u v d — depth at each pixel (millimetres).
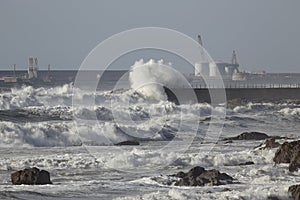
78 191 62344
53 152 95875
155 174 75625
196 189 63812
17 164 82188
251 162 84500
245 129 134375
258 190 61062
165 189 64125
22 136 110375
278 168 77312
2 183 68625
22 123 121062
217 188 64375
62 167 80875
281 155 83125
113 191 62750
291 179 71375
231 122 141500
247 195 59062
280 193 60062
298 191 59844
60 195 60344
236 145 102812
